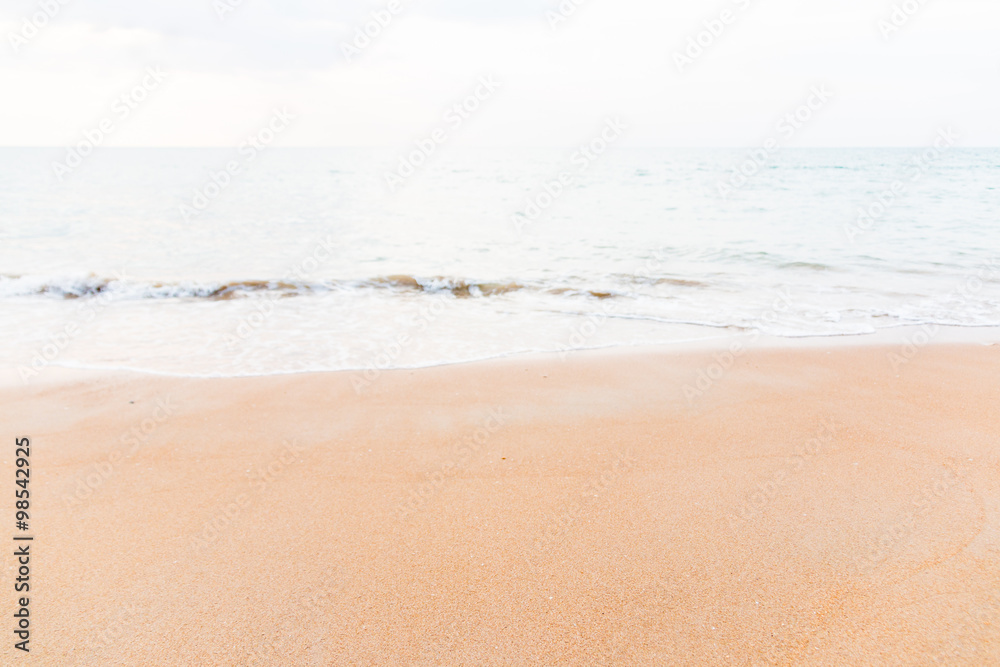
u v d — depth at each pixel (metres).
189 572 2.74
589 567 2.77
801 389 5.18
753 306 8.45
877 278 9.98
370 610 2.49
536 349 6.57
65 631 2.36
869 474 3.64
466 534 3.06
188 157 76.56
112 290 9.27
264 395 5.10
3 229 15.05
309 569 2.77
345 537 3.03
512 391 5.22
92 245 13.23
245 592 2.61
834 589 2.58
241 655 2.26
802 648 2.26
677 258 11.80
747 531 3.04
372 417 4.63
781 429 4.34
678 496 3.42
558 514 3.24
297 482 3.61
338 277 10.12
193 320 7.84
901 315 7.84
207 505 3.34
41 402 4.86
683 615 2.44
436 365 5.98
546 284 9.76
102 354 6.27
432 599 2.56
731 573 2.71
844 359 6.01
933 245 12.65
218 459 3.90
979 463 3.74
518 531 3.08
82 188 28.09
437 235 14.96
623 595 2.57
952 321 7.50
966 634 2.30
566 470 3.76
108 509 3.28
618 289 9.50
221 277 10.25
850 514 3.19
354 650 2.28
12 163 51.84
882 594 2.54
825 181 30.39
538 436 4.28
